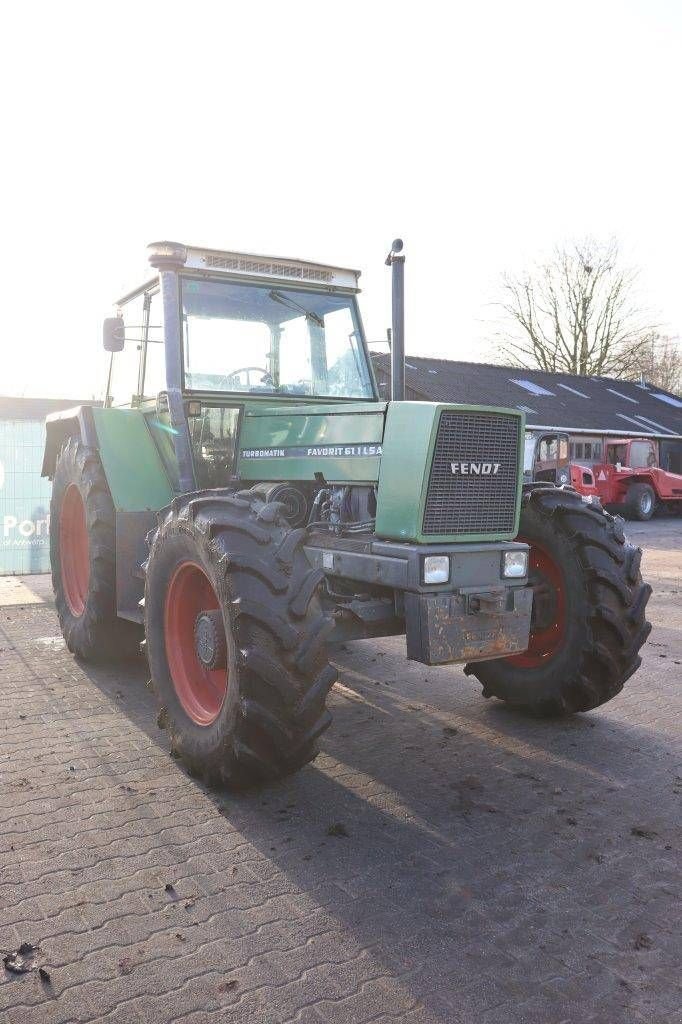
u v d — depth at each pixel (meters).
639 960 2.42
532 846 3.11
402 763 3.91
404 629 3.89
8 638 6.36
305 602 3.32
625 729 4.42
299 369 5.03
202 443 4.70
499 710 4.72
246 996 2.23
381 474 3.67
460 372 26.75
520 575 3.72
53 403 23.23
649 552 12.93
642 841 3.16
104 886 2.78
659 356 46.19
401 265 4.52
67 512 5.91
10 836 3.12
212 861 2.95
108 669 5.45
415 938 2.51
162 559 3.89
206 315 4.75
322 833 3.18
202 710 3.74
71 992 2.24
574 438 21.73
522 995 2.26
